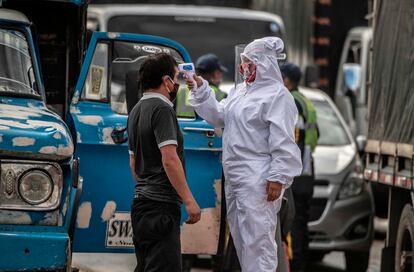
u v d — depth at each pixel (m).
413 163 15.29
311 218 20.92
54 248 11.42
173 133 12.09
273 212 13.38
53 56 15.69
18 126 11.62
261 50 13.38
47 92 15.75
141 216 12.20
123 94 14.52
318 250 21.27
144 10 27.58
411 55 15.90
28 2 15.33
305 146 18.30
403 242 16.31
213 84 17.75
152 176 12.22
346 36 31.80
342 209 21.05
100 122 14.09
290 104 13.28
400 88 16.34
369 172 17.83
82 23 15.48
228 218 13.71
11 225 11.48
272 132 13.12
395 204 16.98
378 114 17.56
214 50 27.73
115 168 14.11
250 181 13.23
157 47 14.84
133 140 12.42
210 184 14.42
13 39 13.46
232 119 13.48
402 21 16.50
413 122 15.52
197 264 21.95
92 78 14.38
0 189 11.45
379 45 17.72
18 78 13.20
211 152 14.46
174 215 12.20
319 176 21.12
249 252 13.30
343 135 23.19
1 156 11.45
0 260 11.28
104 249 14.11
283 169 13.05
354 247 21.05
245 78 13.46
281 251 14.32
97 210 14.04
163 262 12.15
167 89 12.38
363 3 31.75
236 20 27.95
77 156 14.00
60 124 12.15
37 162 11.55
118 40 14.62
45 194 11.58
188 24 27.73
